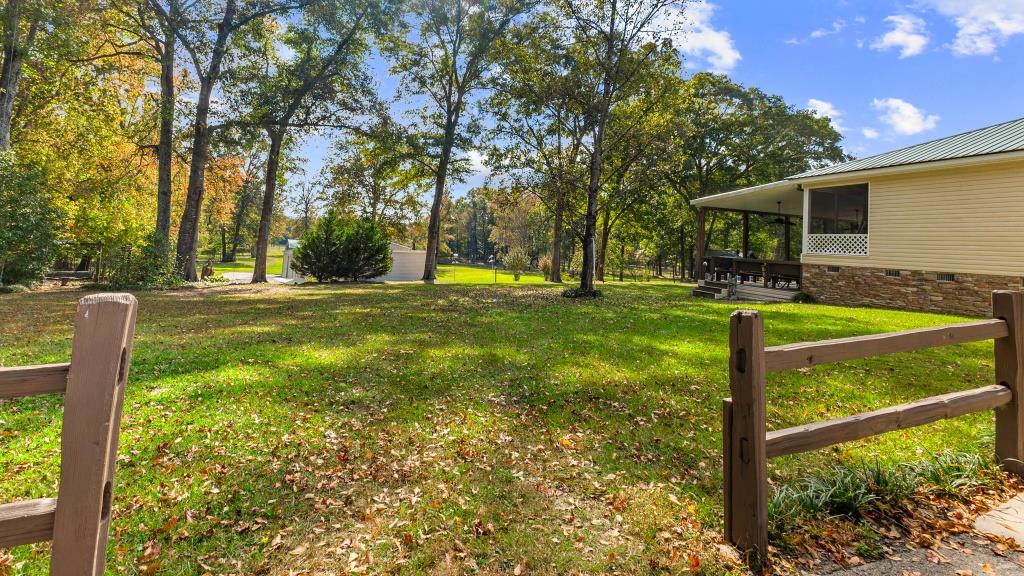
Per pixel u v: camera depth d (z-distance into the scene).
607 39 13.65
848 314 10.45
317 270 21.50
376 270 22.61
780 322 9.14
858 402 4.58
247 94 16.11
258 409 4.22
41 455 3.24
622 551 2.36
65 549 1.28
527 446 3.65
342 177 22.75
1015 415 3.02
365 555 2.33
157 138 19.97
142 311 10.32
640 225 29.45
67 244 18.20
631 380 5.32
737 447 2.21
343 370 5.57
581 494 2.96
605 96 13.93
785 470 3.21
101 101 18.69
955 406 2.79
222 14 16.88
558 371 5.67
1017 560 2.17
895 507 2.63
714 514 2.69
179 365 5.56
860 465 3.23
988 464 3.09
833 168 14.14
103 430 1.30
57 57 15.71
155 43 16.89
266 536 2.46
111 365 1.32
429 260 21.56
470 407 4.46
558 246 24.34
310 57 18.38
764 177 28.31
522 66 14.52
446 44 21.03
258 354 6.21
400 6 18.11
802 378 5.29
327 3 16.66
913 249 11.96
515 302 13.12
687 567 2.21
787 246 20.95
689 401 4.66
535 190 14.97
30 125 18.95
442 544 2.43
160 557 2.29
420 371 5.62
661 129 14.41
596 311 11.18
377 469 3.23
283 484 2.99
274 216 50.53
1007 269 10.35
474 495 2.93
